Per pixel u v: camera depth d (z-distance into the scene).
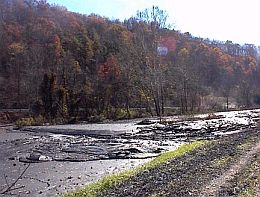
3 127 57.59
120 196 13.55
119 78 80.00
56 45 93.31
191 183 14.53
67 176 20.86
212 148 25.08
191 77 87.31
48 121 63.69
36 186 18.36
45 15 116.31
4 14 107.94
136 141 37.06
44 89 69.62
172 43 96.75
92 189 15.55
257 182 14.14
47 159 26.89
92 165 24.50
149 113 75.88
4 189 17.62
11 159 26.98
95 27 120.62
